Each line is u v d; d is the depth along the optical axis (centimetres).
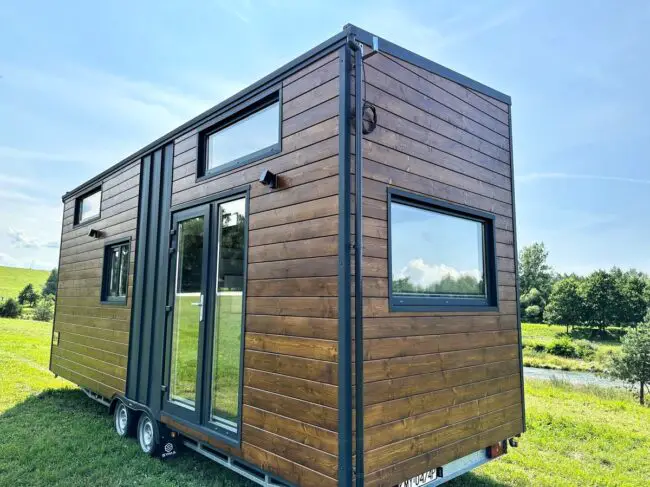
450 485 334
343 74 238
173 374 367
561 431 484
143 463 364
